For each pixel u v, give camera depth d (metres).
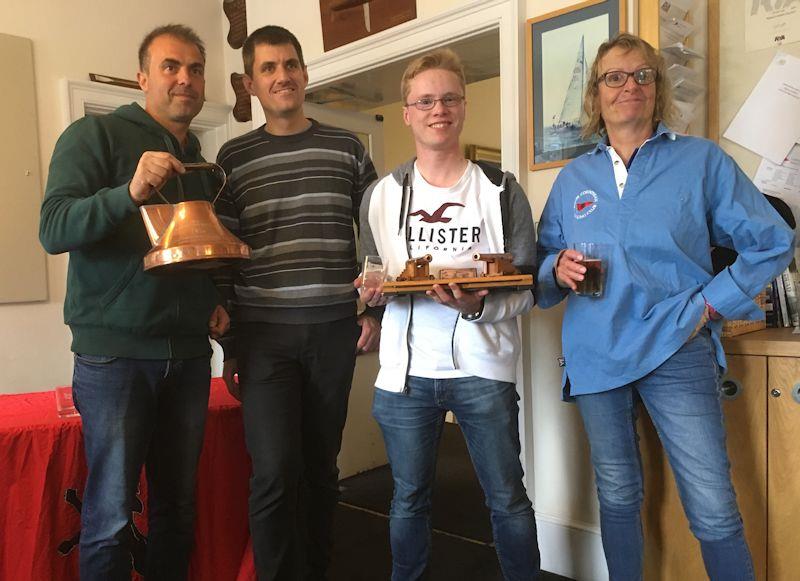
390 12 2.55
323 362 1.76
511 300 1.41
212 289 1.62
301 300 1.71
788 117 1.89
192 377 1.57
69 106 2.75
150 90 1.56
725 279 1.33
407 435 1.48
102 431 1.42
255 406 1.69
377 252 1.58
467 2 2.32
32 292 2.66
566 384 1.60
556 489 2.12
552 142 2.07
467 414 1.44
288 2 3.00
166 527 1.59
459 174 1.49
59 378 2.76
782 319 1.84
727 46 1.98
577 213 1.53
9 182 2.60
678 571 1.68
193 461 1.60
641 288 1.40
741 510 1.59
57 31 2.75
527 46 2.12
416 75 1.45
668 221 1.39
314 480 1.88
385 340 1.52
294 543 1.70
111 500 1.42
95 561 1.43
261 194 1.74
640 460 1.52
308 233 1.73
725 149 2.00
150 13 3.06
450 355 1.43
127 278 1.42
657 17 1.85
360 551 2.29
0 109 2.57
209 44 3.29
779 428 1.53
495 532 1.48
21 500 1.56
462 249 1.45
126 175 1.47
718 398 1.41
